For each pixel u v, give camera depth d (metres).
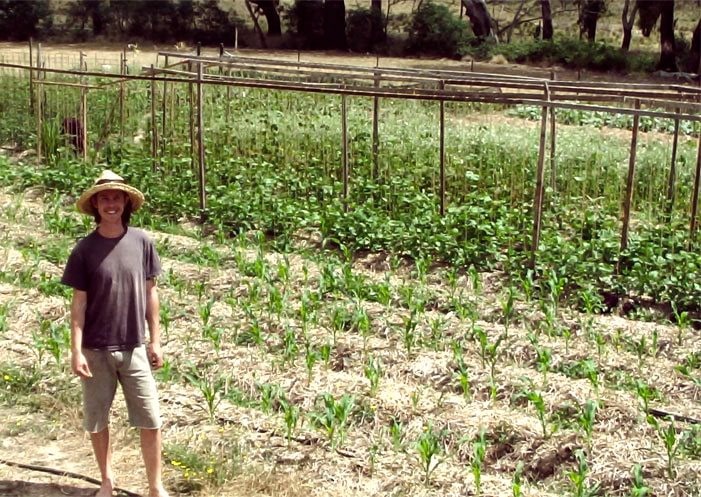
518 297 12.24
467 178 16.16
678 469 7.82
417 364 9.88
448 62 41.41
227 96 19.47
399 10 58.50
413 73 17.64
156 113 21.19
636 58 40.31
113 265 6.98
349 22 46.84
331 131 18.58
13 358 9.80
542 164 13.07
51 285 11.74
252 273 12.68
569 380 9.55
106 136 19.78
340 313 10.99
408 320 10.17
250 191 16.36
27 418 8.77
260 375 9.46
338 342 10.38
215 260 12.98
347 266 12.09
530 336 10.22
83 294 6.99
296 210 15.15
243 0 56.44
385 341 10.51
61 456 8.19
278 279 12.45
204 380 9.32
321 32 46.50
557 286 11.73
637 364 10.10
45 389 9.23
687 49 42.44
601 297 12.38
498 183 16.56
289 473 7.84
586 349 10.47
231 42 46.25
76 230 14.70
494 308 11.75
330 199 16.03
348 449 8.20
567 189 16.17
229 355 9.93
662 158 17.34
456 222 14.27
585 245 13.43
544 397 9.12
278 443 8.27
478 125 19.45
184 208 15.96
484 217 14.38
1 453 8.18
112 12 46.94
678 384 9.67
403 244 13.95
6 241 14.12
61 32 46.72
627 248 13.32
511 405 9.16
